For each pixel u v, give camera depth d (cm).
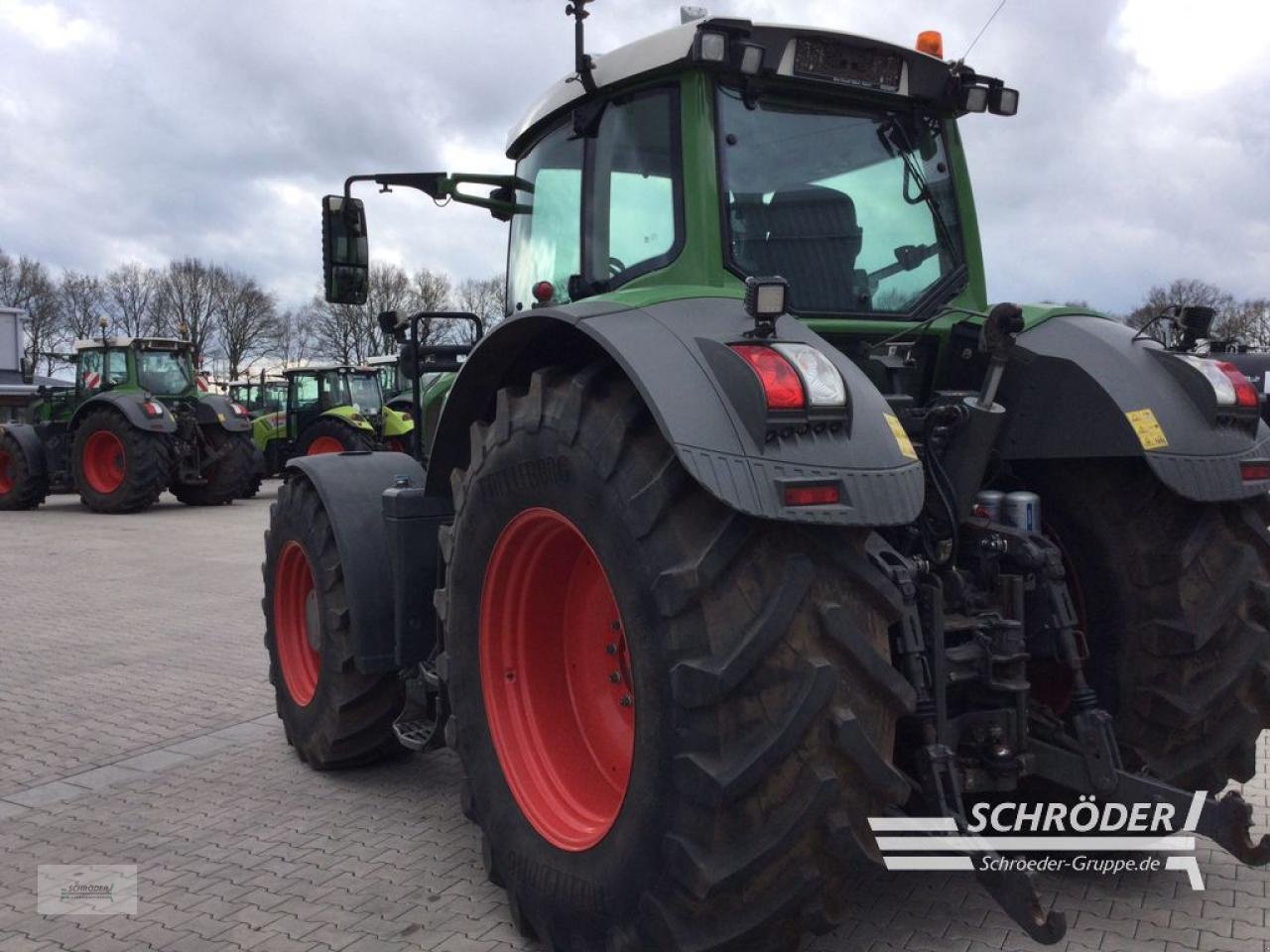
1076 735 290
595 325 254
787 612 225
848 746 224
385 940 295
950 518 282
